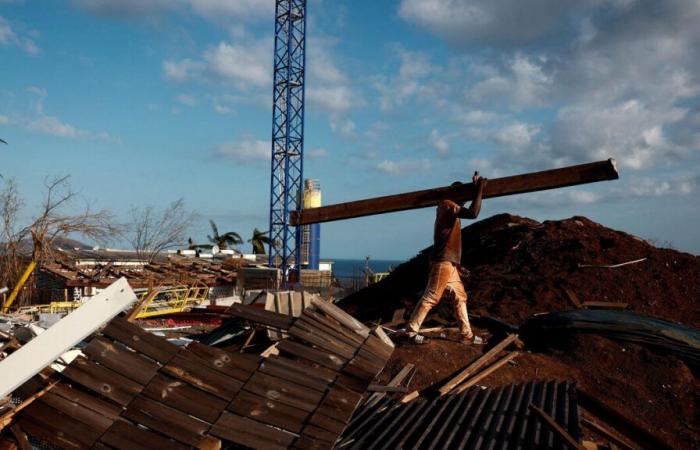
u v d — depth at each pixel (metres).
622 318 8.45
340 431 4.99
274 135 42.53
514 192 6.80
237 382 5.32
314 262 43.47
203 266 33.97
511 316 9.92
